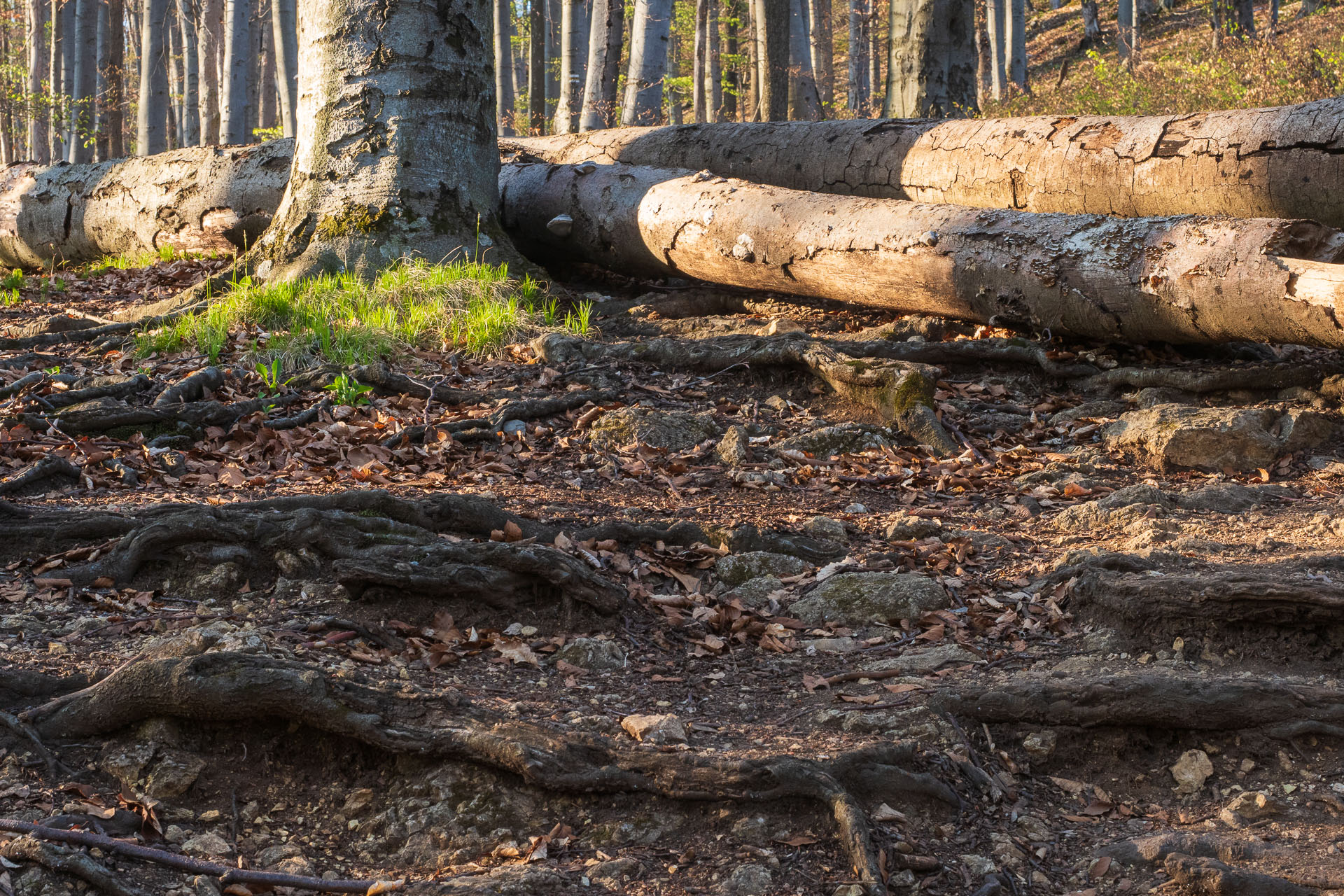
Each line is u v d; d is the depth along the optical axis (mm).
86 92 23281
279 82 21000
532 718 2941
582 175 8688
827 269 7137
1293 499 4883
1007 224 6441
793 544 4227
